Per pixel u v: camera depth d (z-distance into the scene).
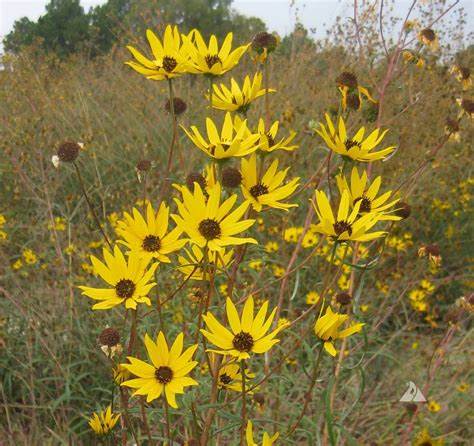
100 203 1.36
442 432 0.82
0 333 0.85
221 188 0.50
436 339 1.01
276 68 1.87
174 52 0.57
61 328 0.90
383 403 0.86
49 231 1.14
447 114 1.43
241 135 0.47
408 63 0.84
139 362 0.40
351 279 0.76
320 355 0.47
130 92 1.79
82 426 0.79
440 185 1.44
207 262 0.45
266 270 1.03
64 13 5.02
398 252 1.13
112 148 1.53
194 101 1.73
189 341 0.59
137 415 0.63
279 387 0.72
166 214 0.45
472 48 1.59
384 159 0.67
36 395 0.86
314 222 1.09
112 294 0.43
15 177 1.35
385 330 1.09
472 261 1.25
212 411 0.46
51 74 2.19
